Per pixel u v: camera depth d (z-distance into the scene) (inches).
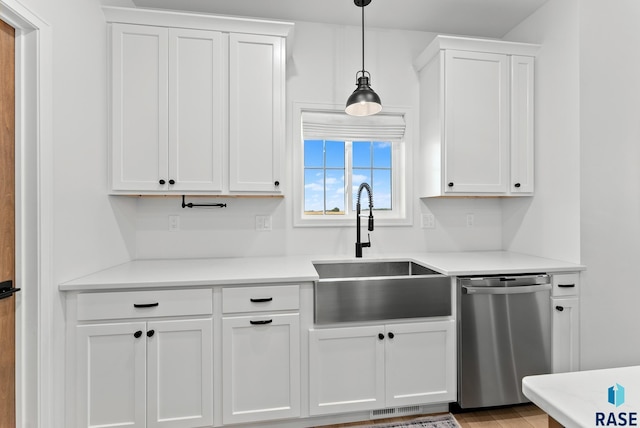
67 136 60.9
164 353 63.4
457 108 88.2
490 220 105.2
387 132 101.1
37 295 53.7
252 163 79.8
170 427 63.4
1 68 50.5
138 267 77.3
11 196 52.4
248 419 65.9
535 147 92.6
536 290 74.9
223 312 65.2
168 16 75.4
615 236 81.9
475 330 72.8
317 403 68.3
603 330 79.9
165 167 76.5
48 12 55.4
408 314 71.0
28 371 53.7
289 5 89.1
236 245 93.9
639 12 84.3
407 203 101.7
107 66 74.4
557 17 85.6
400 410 73.6
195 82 77.4
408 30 102.2
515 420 72.9
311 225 97.3
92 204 69.0
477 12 93.3
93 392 61.2
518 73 91.1
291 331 67.2
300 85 96.7
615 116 82.4
